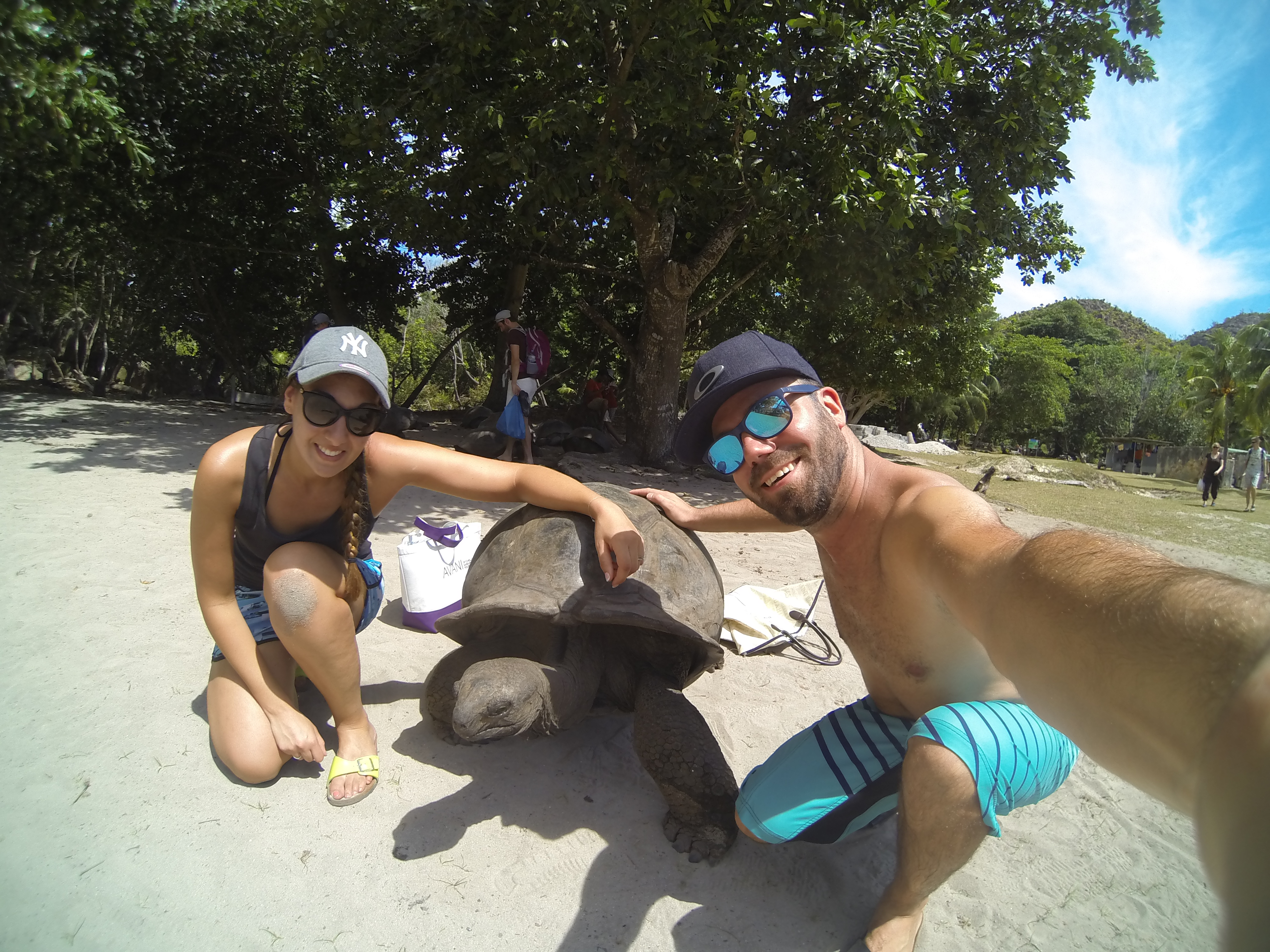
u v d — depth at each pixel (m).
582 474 8.88
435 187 9.62
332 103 12.38
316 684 2.34
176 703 2.66
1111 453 42.78
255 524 2.29
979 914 1.96
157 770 2.28
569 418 16.41
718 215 9.76
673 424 10.88
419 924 1.81
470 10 7.15
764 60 8.00
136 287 19.67
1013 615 0.99
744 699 3.10
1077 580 0.89
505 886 1.96
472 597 2.67
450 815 2.23
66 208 11.68
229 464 2.21
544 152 7.79
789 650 3.70
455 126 8.31
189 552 4.35
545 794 2.39
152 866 1.90
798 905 1.97
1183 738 0.68
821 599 4.50
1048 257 11.59
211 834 2.04
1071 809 2.52
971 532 1.30
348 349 2.02
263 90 11.96
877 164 7.86
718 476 10.23
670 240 10.48
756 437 1.74
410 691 2.99
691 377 1.97
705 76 7.95
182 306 19.34
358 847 2.06
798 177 8.22
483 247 13.09
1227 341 22.77
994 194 9.37
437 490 2.57
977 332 21.94
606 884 2.00
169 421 10.45
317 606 2.21
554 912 1.89
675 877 2.05
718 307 14.53
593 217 11.59
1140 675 0.74
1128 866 2.20
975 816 1.57
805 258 10.49
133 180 11.38
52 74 6.88
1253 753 0.56
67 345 23.77
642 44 7.68
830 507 1.77
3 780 2.17
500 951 1.75
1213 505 15.02
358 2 7.96
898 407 43.66
